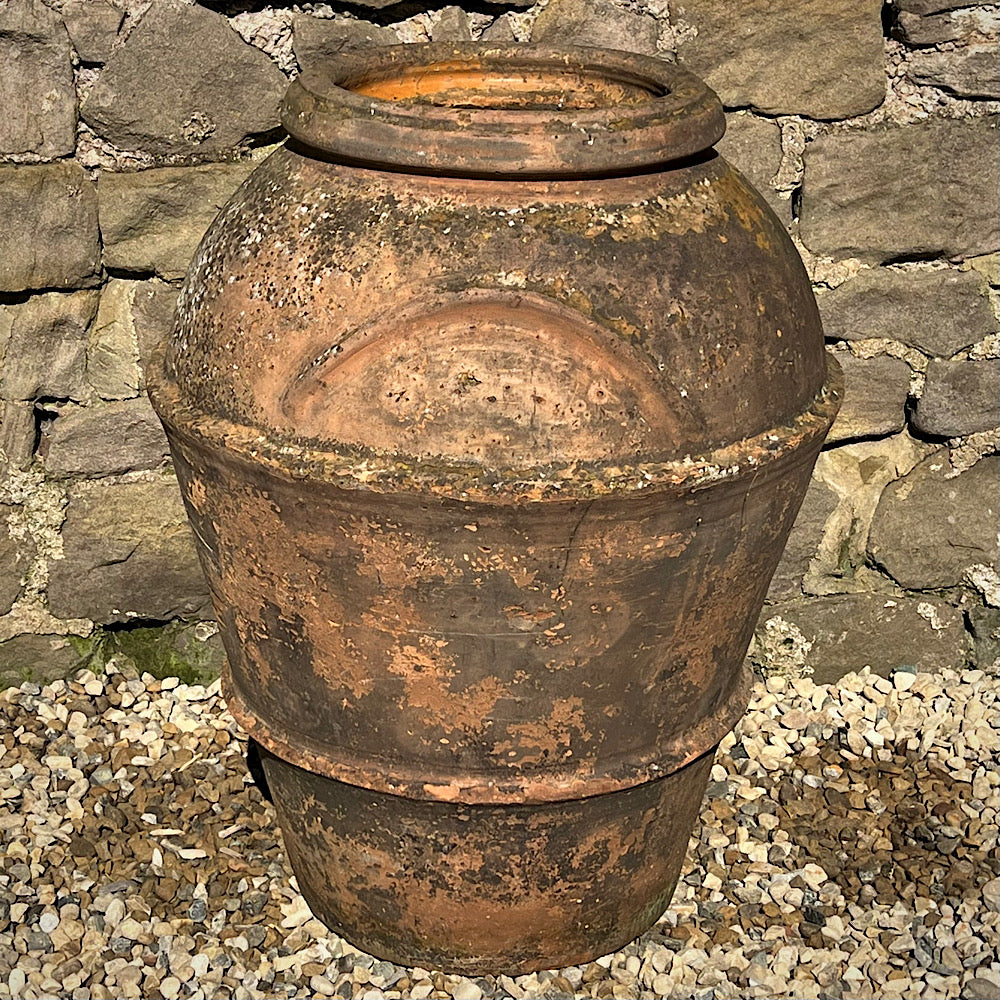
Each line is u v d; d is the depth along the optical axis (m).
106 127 2.57
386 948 2.34
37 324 2.65
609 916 2.34
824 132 2.66
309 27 2.56
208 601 2.84
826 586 2.89
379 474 1.93
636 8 2.59
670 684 2.15
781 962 2.36
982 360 2.78
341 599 2.04
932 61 2.62
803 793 2.67
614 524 1.97
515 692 2.07
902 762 2.74
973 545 2.87
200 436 2.04
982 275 2.74
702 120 2.07
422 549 1.97
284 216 2.04
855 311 2.74
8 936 2.37
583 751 2.14
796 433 2.06
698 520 2.02
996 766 2.73
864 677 2.90
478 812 2.17
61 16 2.50
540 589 2.00
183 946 2.36
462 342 1.94
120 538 2.78
